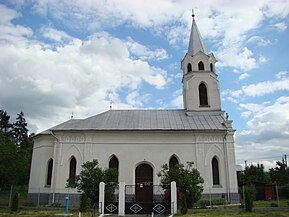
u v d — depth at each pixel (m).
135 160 35.16
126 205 25.47
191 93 42.28
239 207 28.78
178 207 25.78
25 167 48.75
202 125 37.19
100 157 35.25
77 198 33.78
